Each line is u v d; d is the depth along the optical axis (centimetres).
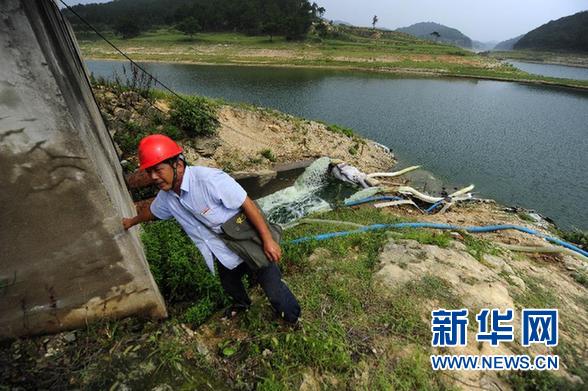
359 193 1002
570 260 645
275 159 1193
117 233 265
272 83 3161
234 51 6306
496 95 3030
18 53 199
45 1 293
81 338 287
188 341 304
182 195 235
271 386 259
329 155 1279
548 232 845
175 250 418
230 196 234
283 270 448
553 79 4275
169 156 219
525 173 1288
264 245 254
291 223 752
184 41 7375
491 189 1159
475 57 6700
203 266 394
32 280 258
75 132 226
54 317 279
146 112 1002
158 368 273
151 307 310
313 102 2362
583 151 1540
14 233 237
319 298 377
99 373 263
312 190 1059
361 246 556
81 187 241
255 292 389
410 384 284
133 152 918
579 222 975
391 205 924
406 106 2364
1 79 200
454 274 444
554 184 1207
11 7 191
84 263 266
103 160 313
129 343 290
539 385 296
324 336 311
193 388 263
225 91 2647
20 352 271
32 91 208
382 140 1603
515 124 1978
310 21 8300
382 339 329
